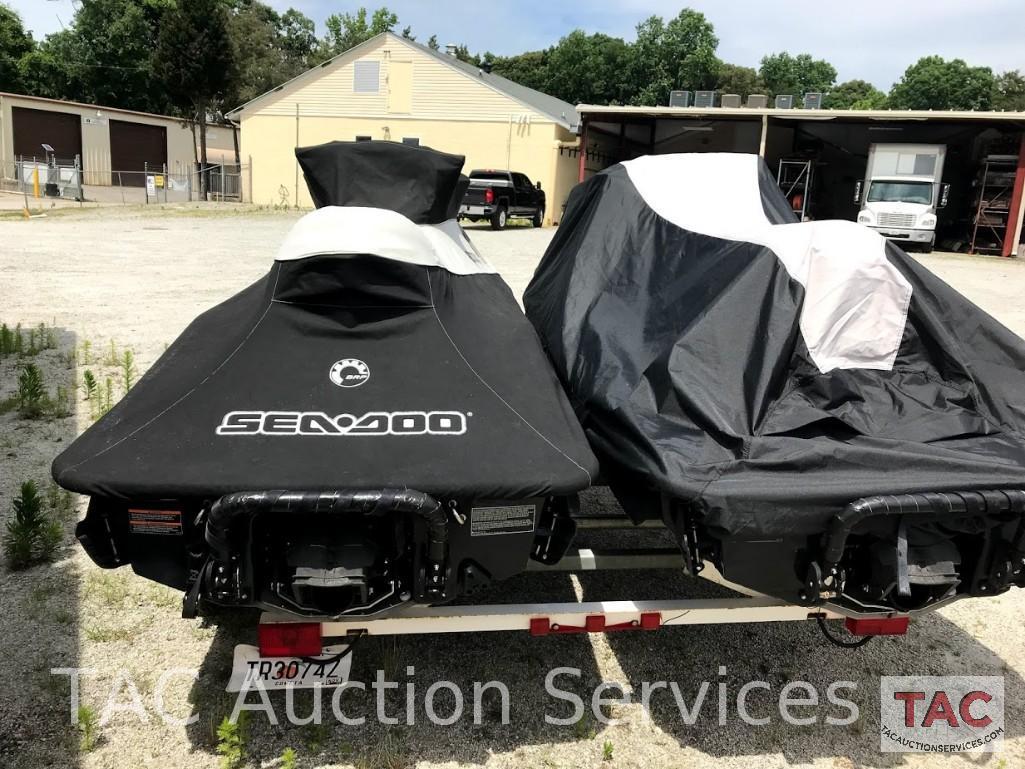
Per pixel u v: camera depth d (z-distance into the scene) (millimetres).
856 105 72562
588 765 2695
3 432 5121
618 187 4188
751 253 3156
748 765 2729
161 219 21266
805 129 28766
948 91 69625
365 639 3334
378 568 2531
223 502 2260
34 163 29078
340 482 2340
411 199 3602
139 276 11023
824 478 2436
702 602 2857
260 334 2928
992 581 2646
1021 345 2998
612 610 2797
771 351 2844
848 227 3217
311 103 29797
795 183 25609
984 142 25781
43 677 2961
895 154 22281
